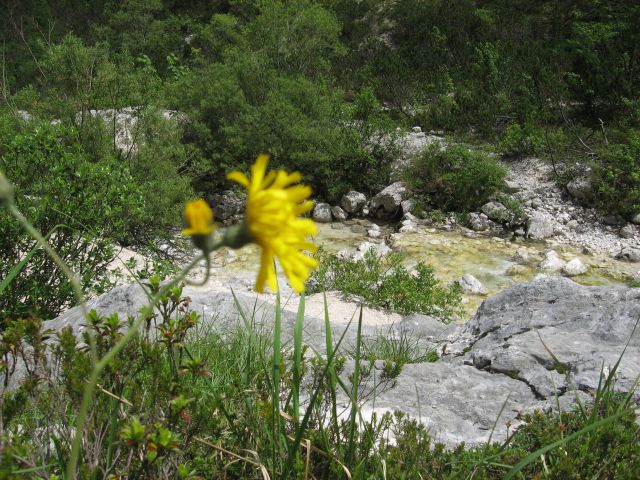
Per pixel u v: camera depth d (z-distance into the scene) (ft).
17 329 6.59
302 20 48.14
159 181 31.35
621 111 42.63
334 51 53.88
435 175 39.58
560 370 12.74
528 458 5.77
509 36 54.95
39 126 20.38
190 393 7.33
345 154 40.73
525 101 44.21
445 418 11.19
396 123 46.80
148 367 7.17
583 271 31.55
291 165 40.52
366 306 24.44
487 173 37.58
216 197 40.42
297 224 3.81
